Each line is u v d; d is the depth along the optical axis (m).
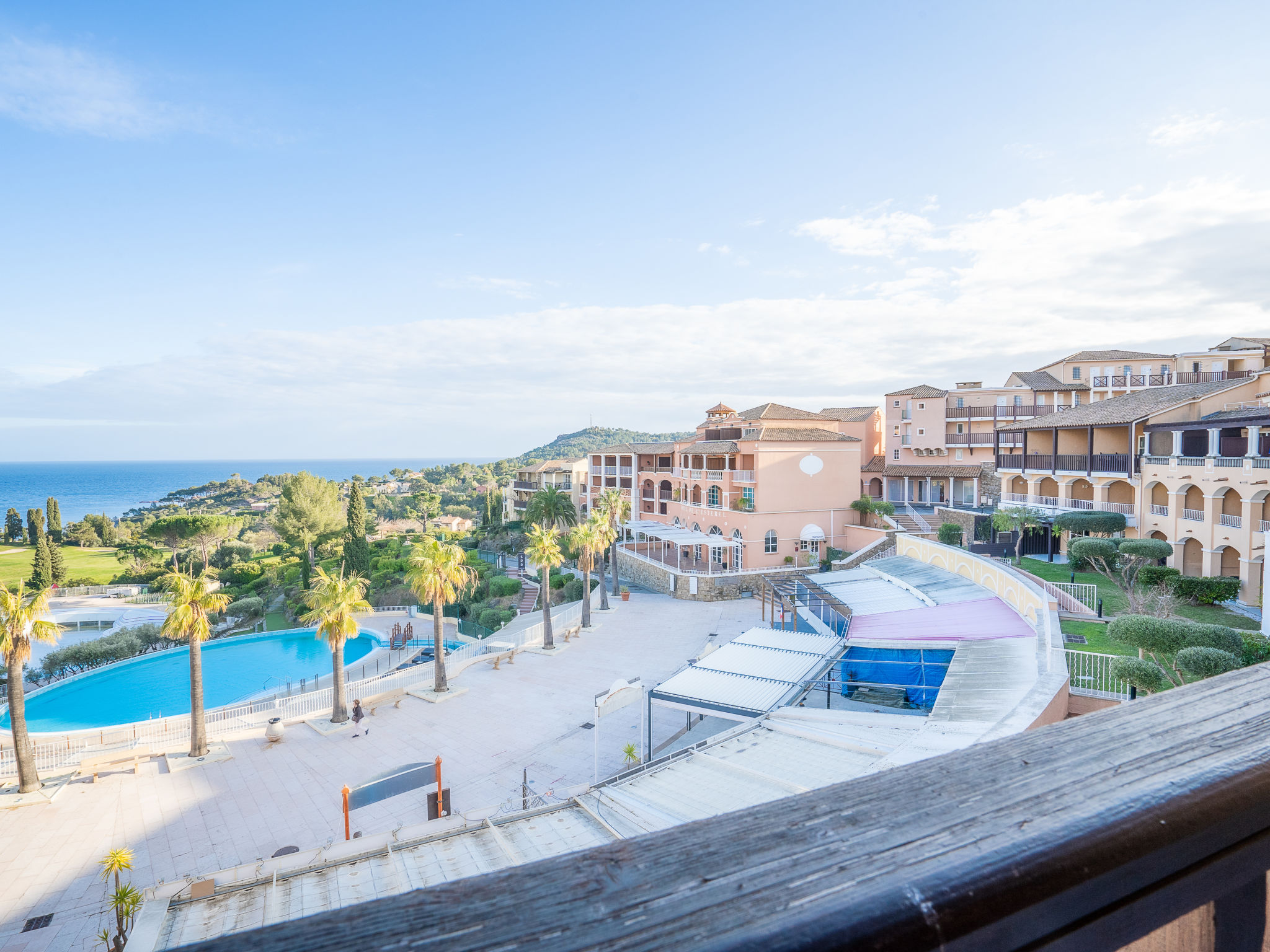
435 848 17.83
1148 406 43.19
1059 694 18.56
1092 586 30.98
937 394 71.69
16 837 24.20
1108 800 1.21
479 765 29.02
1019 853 1.01
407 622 62.47
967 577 36.72
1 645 26.88
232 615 66.62
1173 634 19.17
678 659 42.56
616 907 0.89
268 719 33.94
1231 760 1.42
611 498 60.62
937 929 0.84
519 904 0.89
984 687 20.80
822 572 58.31
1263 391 40.25
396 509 171.00
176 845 23.58
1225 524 33.59
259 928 0.80
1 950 18.61
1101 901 1.06
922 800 1.25
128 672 51.31
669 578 60.53
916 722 21.25
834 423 71.94
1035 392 68.56
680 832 1.14
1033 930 0.96
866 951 0.77
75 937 19.08
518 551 86.38
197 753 30.36
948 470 68.69
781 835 1.13
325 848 17.73
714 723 32.03
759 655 29.03
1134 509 42.06
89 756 29.70
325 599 33.81
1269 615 25.16
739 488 63.41
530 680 39.81
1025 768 1.41
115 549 119.06
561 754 29.67
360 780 28.17
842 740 20.64
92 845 23.67
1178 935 1.26
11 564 100.50
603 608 55.97
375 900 0.89
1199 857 1.22
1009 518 45.66
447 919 0.85
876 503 62.06
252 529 133.62
